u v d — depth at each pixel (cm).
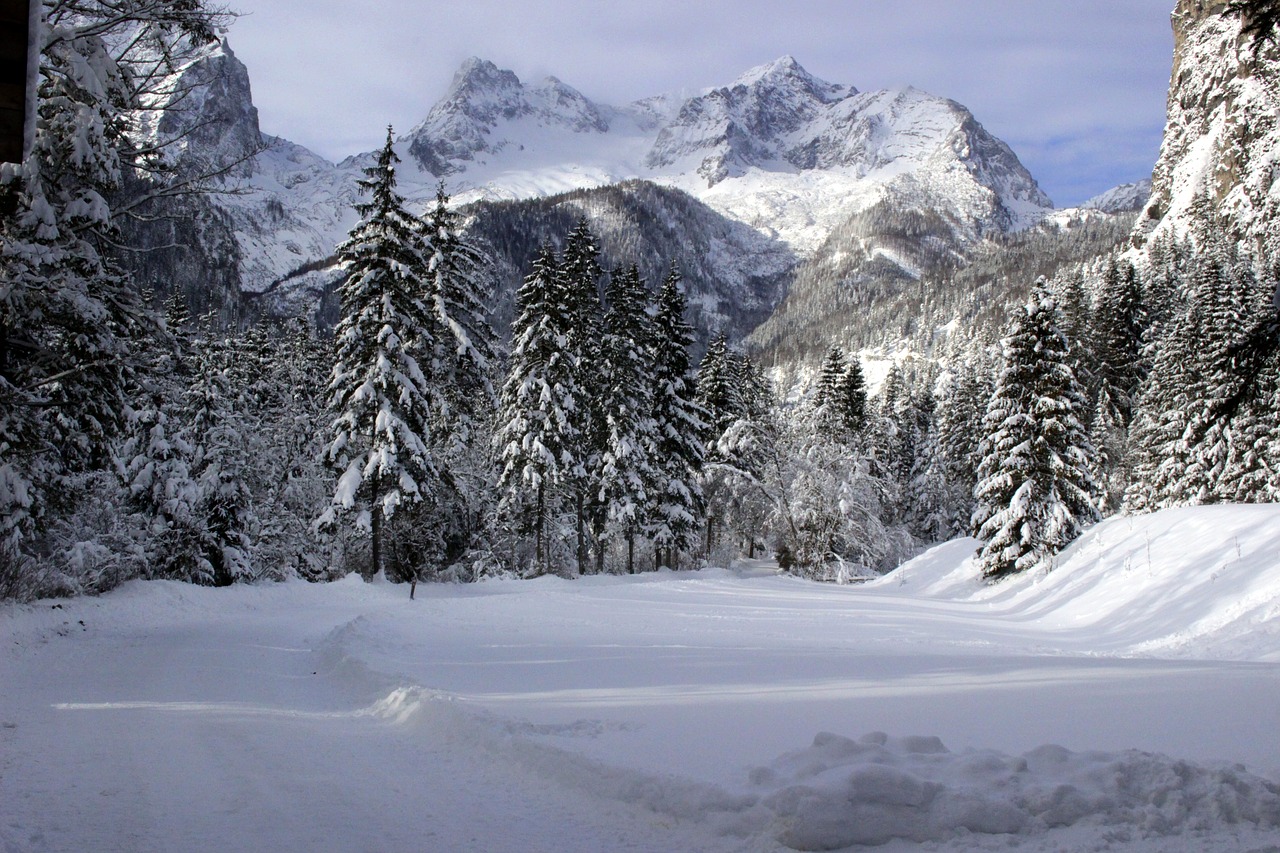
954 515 6506
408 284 2978
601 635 1741
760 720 711
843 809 452
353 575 2920
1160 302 6688
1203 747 561
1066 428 3197
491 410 4350
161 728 786
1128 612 2244
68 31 1238
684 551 4609
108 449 1939
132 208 1464
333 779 616
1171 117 14888
